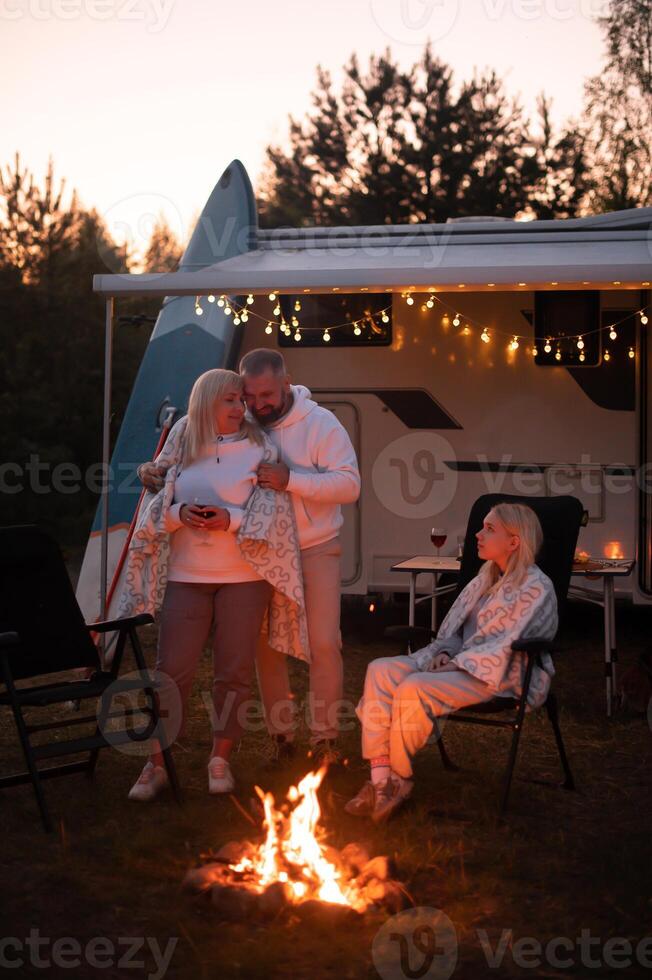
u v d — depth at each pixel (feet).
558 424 23.52
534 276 17.69
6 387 42.83
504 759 15.51
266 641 14.80
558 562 15.38
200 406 13.78
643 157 44.86
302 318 24.11
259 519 13.44
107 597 20.04
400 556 24.04
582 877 11.39
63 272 44.09
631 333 23.22
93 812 13.21
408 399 23.91
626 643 23.77
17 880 11.18
